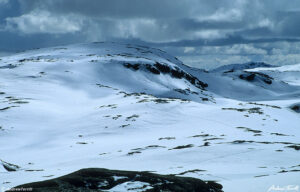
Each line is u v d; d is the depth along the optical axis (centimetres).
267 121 13775
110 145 9756
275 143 7862
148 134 11406
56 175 5716
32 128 13100
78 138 11569
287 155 6350
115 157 7581
